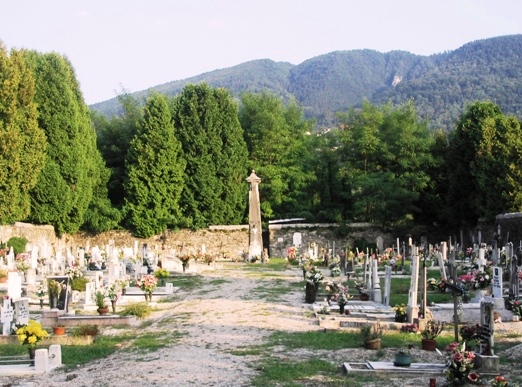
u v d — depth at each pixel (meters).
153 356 18.25
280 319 24.64
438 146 69.12
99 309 26.89
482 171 58.31
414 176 65.06
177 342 20.25
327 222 70.19
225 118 69.69
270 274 45.25
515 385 14.30
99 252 49.56
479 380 14.84
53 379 16.38
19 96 53.56
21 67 54.06
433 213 66.88
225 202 69.38
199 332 21.97
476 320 23.48
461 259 47.88
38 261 42.28
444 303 26.53
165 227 67.44
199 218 67.94
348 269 45.19
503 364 16.61
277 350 18.80
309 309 27.42
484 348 16.17
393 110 72.19
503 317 23.84
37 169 54.19
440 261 31.84
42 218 59.47
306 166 72.81
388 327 21.67
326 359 17.55
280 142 74.06
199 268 49.53
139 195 66.00
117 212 65.81
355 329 21.94
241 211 70.50
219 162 68.75
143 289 31.81
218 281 40.03
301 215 70.69
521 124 60.00
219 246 68.12
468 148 62.12
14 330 21.83
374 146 69.50
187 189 67.94
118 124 72.12
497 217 55.00
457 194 63.00
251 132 74.06
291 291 34.25
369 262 36.34
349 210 71.00
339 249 66.94
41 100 59.47
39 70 60.12
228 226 68.69
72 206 61.06
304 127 78.00
